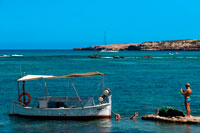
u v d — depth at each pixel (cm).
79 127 2622
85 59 18575
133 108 3522
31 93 4838
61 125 2688
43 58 19925
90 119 2852
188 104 2777
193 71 9444
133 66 11988
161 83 6116
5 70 9619
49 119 2880
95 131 2506
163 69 10356
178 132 2434
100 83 6116
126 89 5191
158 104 3788
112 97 4312
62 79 6838
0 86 5569
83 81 6488
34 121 2838
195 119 2695
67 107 2975
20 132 2478
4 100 4103
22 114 2992
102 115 2869
